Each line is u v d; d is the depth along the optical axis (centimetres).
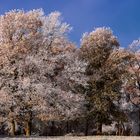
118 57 5697
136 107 6050
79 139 2995
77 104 5147
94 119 5522
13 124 4891
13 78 4728
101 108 5403
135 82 5866
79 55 5666
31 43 5031
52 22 5188
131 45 5891
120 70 5694
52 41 5181
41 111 4803
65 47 5372
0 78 4703
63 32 5266
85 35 5809
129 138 3153
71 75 5206
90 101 5450
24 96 4684
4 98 4588
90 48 5750
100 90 5484
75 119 5506
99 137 3275
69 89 5275
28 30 5059
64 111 5047
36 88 4672
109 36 5841
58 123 5881
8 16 5044
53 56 5112
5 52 4859
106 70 5603
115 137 3300
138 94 5894
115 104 5728
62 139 2978
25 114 4781
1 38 4981
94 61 5681
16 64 4775
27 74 4834
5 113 4750
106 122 5562
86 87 5269
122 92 5869
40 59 4931
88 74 5650
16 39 4991
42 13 5178
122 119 5603
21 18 5053
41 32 5125
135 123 6103
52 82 5066
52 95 4903
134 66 5878
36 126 5731
